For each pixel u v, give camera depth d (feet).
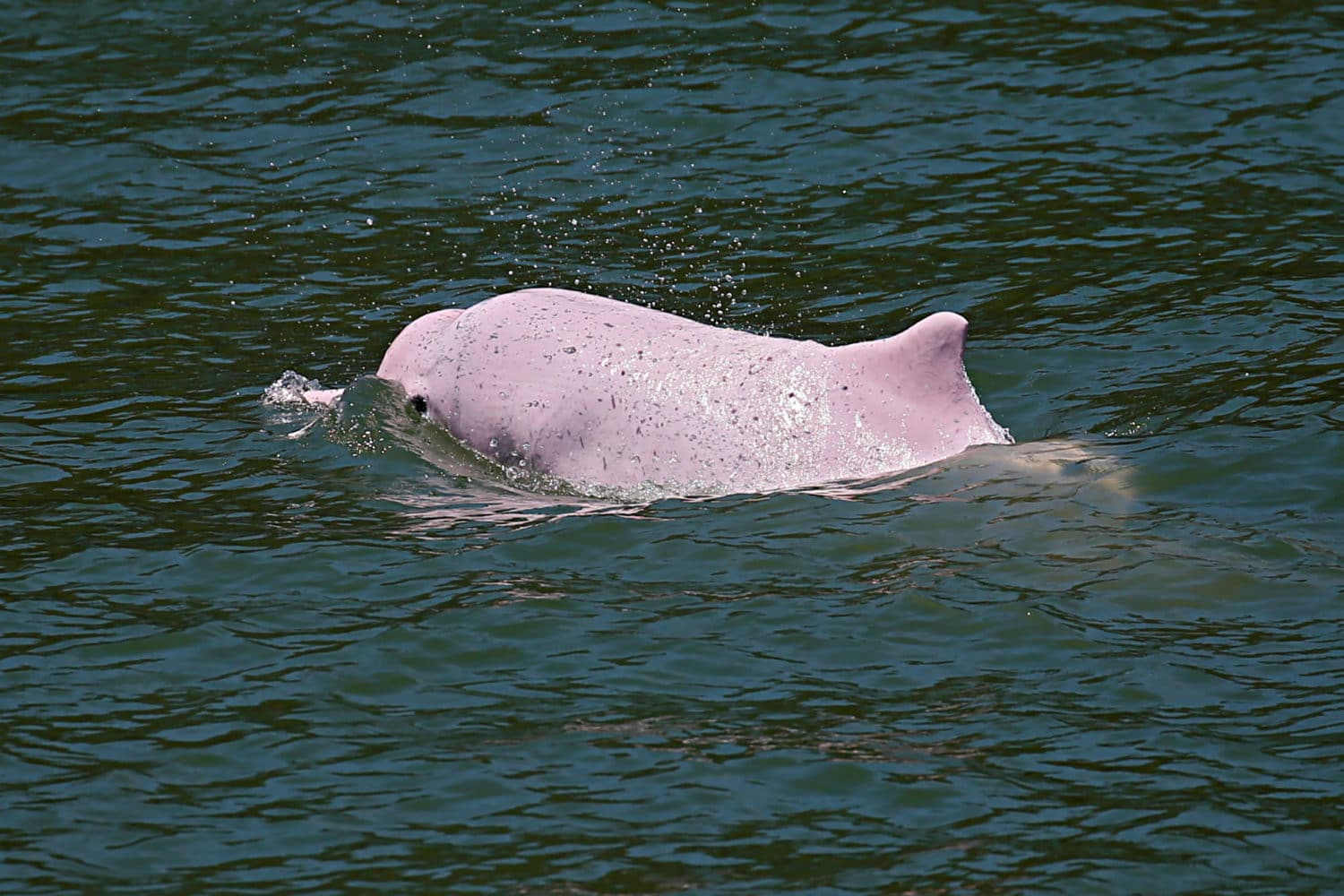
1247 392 130.21
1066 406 130.21
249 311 157.89
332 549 110.32
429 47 212.43
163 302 159.53
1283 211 169.68
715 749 88.28
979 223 171.22
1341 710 89.81
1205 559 104.63
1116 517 110.22
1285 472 116.26
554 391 122.42
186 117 197.57
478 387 125.29
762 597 102.47
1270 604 100.07
